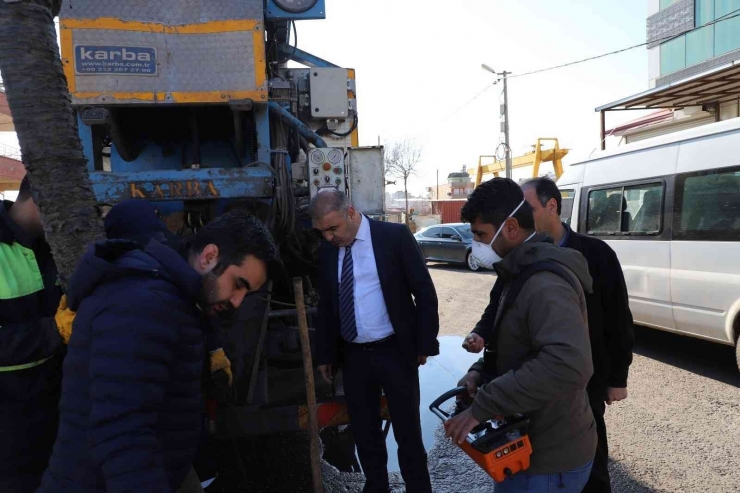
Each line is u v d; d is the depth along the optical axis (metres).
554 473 1.64
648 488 3.11
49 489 1.35
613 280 2.35
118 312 1.29
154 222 2.00
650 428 3.90
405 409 2.66
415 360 2.71
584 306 1.63
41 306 2.00
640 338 6.50
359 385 2.71
